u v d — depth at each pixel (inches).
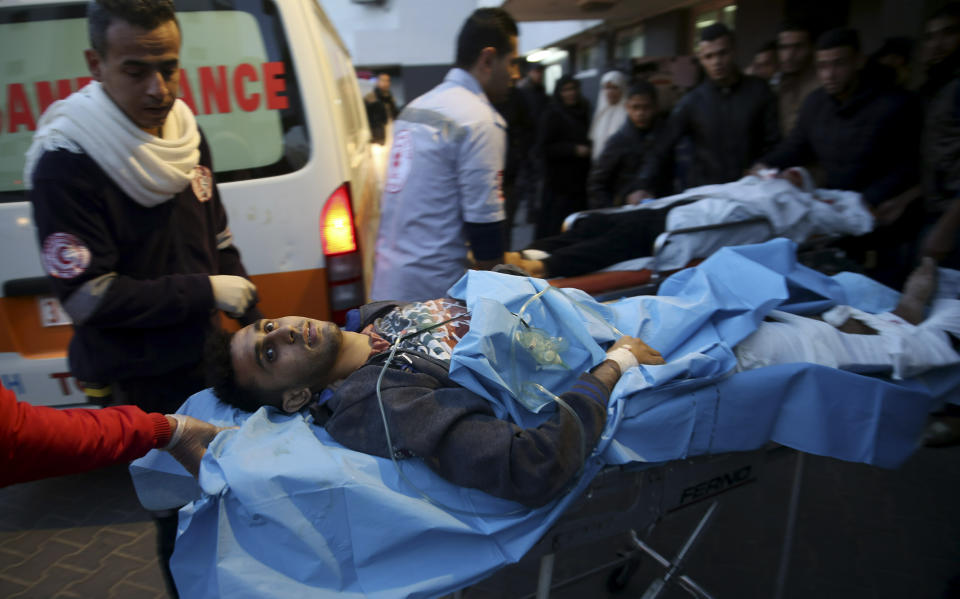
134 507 115.0
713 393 70.8
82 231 64.4
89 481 122.9
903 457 76.5
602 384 65.5
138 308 67.0
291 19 105.2
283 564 57.2
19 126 101.3
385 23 575.8
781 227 120.6
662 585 78.7
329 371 68.5
